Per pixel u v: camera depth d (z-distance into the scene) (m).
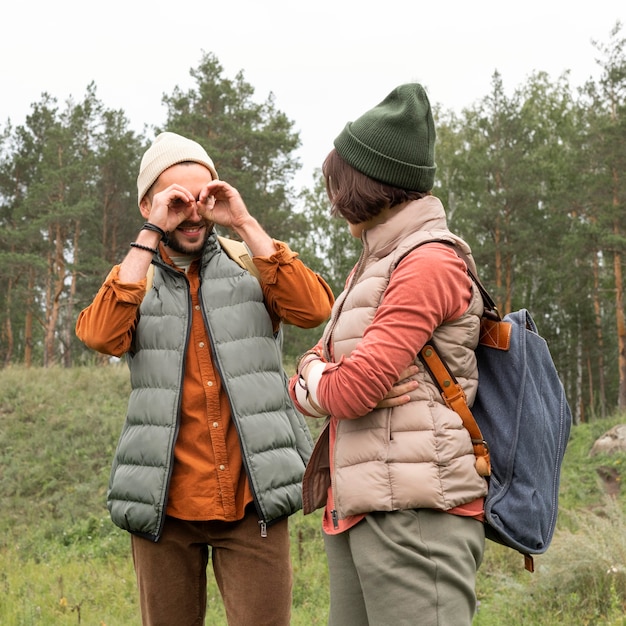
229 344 2.88
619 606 4.79
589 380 32.47
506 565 6.07
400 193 2.16
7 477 11.56
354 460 2.07
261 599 2.84
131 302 2.77
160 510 2.76
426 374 2.08
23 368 16.59
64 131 31.22
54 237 30.50
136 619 5.04
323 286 3.04
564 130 32.12
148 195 3.04
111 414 13.48
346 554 2.20
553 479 2.12
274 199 28.84
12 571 7.17
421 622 1.96
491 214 27.05
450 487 2.01
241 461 2.87
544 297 31.30
